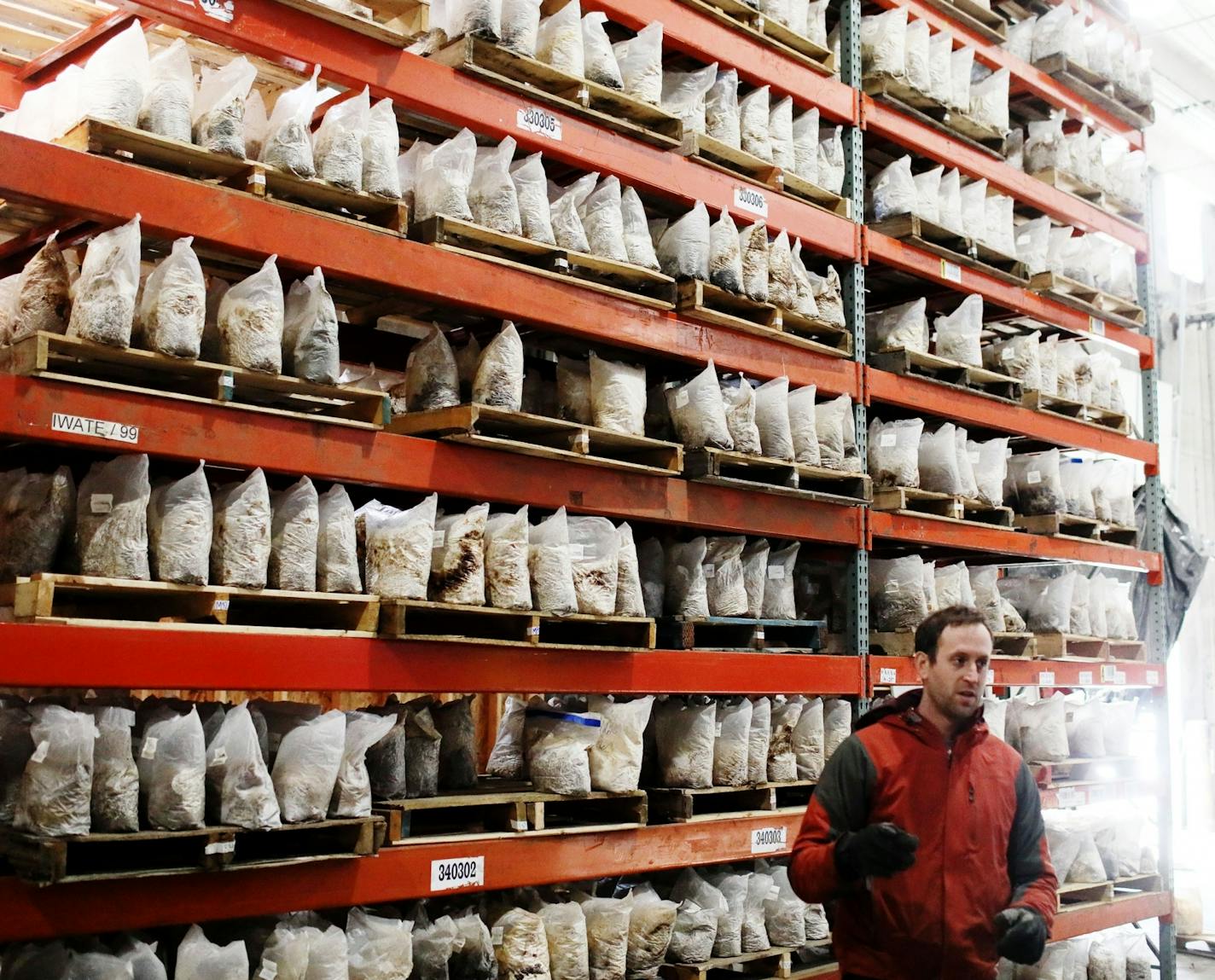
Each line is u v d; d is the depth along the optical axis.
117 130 3.03
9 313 3.38
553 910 3.76
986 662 3.38
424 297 3.73
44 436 2.82
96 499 3.03
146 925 2.90
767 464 4.50
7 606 2.98
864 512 5.06
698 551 4.40
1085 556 6.36
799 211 4.89
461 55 3.73
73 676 2.78
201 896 2.99
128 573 2.96
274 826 3.04
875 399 5.22
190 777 2.95
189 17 3.15
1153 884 6.55
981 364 5.99
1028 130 6.64
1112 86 6.87
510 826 3.70
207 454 3.11
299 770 3.16
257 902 3.08
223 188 3.18
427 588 3.60
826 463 4.86
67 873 2.79
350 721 3.32
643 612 4.15
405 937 3.33
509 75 3.95
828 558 5.34
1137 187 7.14
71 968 2.81
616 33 4.79
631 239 4.20
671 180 4.36
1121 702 6.94
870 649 5.40
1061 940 5.69
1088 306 6.52
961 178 5.96
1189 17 10.12
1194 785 12.70
